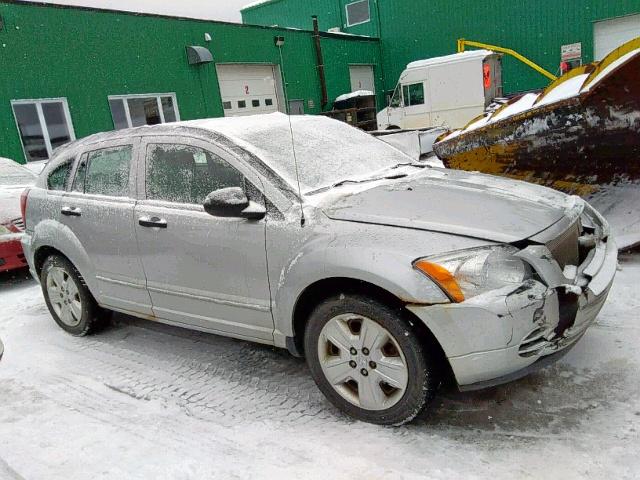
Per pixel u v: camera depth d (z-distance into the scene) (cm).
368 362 267
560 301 247
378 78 2269
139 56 1341
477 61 1417
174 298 352
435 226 256
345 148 371
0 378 374
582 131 467
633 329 336
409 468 238
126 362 385
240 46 1611
